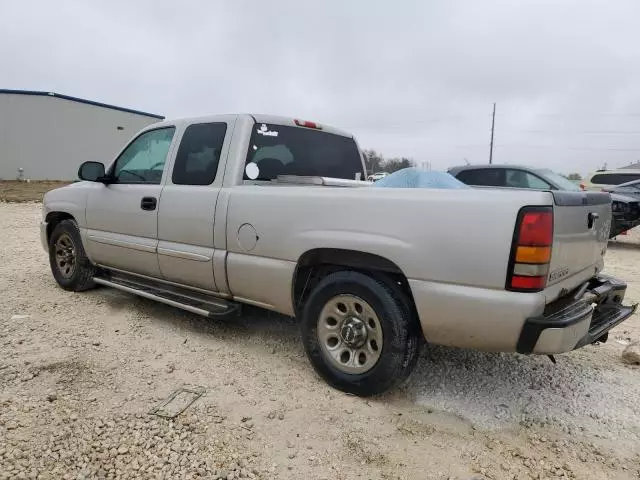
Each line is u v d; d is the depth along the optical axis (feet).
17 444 8.32
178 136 14.03
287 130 13.97
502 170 32.48
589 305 9.68
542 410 10.19
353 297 10.28
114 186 15.52
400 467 8.16
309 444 8.70
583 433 9.38
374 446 8.71
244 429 9.08
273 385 10.91
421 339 10.21
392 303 9.75
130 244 14.75
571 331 8.58
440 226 9.05
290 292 11.29
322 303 10.78
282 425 9.28
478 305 8.70
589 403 10.50
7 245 28.17
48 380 10.66
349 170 15.99
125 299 17.04
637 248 36.99
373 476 7.91
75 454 8.14
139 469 7.84
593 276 11.32
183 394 10.30
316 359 10.96
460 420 9.73
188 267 13.20
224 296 12.88
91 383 10.62
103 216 15.78
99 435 8.69
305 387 10.85
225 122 13.10
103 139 122.72
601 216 11.00
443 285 9.05
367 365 10.18
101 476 7.66
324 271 11.40
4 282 19.11
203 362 12.01
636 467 8.37
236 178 12.48
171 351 12.64
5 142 109.19
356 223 10.05
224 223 12.26
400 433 9.18
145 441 8.55
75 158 117.91
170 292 14.24
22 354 12.01
